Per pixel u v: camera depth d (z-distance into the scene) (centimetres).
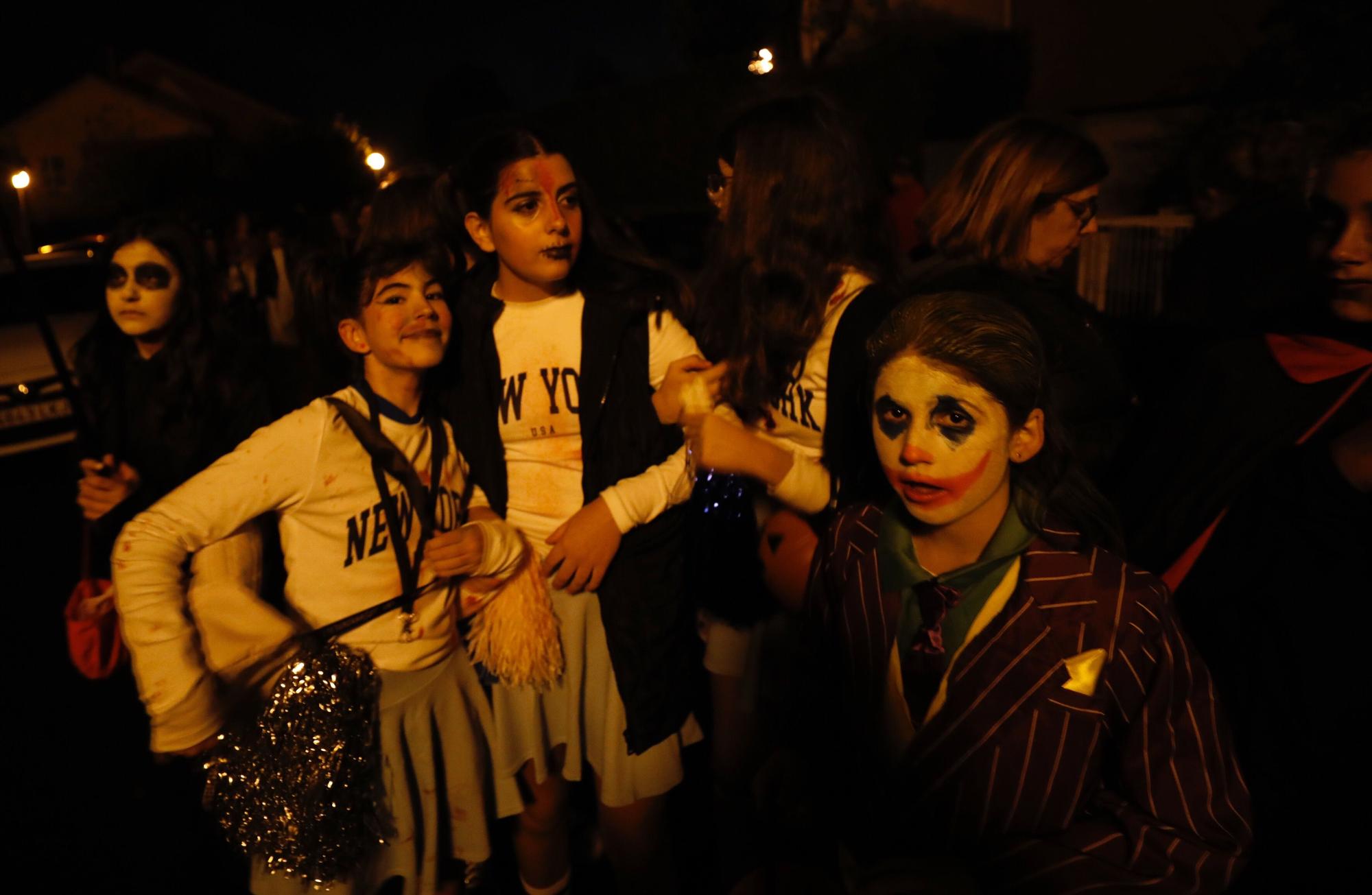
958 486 129
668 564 210
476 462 206
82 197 3391
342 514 181
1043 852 135
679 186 1345
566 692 214
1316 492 142
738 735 243
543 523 209
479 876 243
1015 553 134
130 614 163
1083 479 136
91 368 252
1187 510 164
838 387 195
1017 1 1350
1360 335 153
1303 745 144
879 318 191
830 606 157
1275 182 422
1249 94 872
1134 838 131
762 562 215
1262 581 150
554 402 205
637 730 207
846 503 197
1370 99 501
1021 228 216
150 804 301
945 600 137
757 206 203
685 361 204
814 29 1367
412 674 193
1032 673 131
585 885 256
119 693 371
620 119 1517
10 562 510
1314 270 156
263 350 262
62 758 328
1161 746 130
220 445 248
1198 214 470
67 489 622
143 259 236
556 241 192
